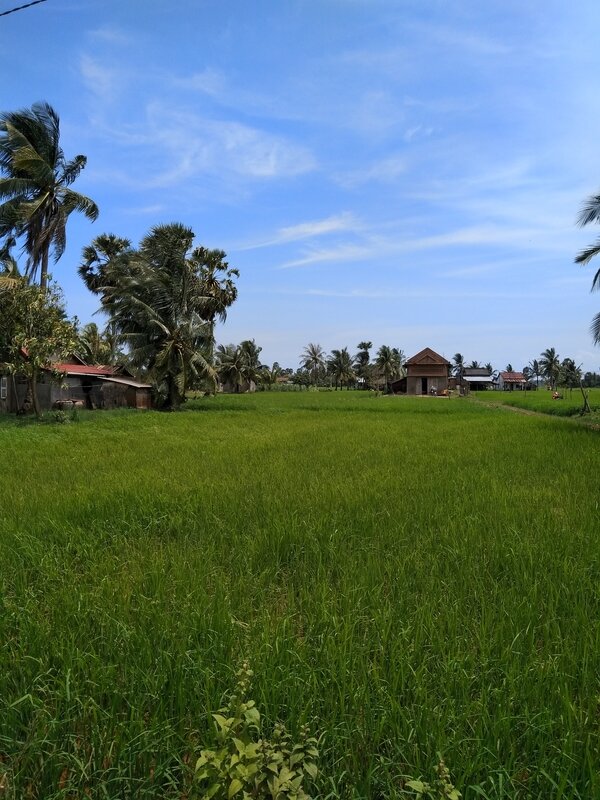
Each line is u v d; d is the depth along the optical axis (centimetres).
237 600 432
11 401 2808
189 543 589
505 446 1437
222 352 8069
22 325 2308
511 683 301
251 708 241
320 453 1333
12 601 430
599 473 980
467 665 328
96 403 3525
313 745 258
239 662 315
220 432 2016
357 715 284
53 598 427
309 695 298
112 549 571
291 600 436
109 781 245
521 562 501
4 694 308
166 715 289
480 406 4209
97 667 323
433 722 273
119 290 3291
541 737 267
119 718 287
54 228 2714
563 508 715
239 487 862
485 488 841
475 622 386
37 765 261
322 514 680
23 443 1596
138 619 387
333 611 403
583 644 348
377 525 636
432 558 521
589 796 239
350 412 3472
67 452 1391
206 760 215
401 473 999
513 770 253
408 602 424
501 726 271
